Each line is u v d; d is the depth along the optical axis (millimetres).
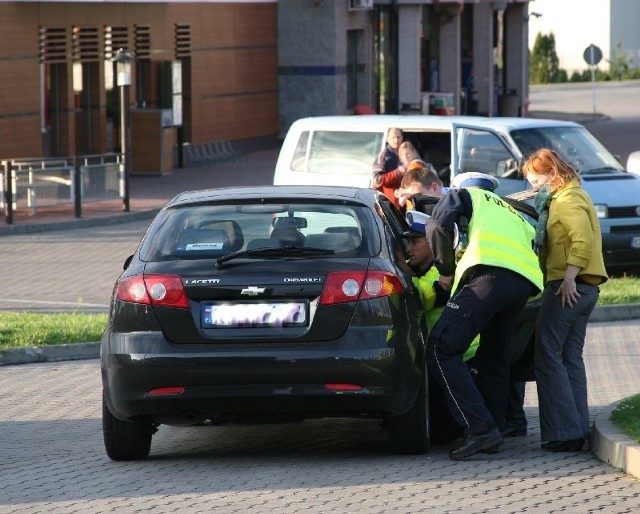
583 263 19125
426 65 106312
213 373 18016
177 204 19797
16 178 57750
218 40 92312
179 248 18875
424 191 23688
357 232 19000
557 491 16828
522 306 19109
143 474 18484
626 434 18781
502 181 40438
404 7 101000
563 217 19266
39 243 51562
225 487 17375
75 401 25312
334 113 98000
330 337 18141
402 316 18438
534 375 19969
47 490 17516
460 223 19359
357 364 17969
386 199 22109
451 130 41125
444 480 17531
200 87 90750
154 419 18656
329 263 18422
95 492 17312
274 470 18500
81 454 20250
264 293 18156
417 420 19094
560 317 19375
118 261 46438
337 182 41719
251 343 18125
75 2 77062
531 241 19312
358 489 17047
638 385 26047
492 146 40938
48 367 29234
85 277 42625
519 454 19375
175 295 18266
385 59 104062
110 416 19141
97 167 59625
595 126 112938
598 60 123688
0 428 22797
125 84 60188
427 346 19203
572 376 19828
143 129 77250
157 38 85000
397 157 37906
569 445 19547
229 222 19266
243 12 94812
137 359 18172
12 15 73062
